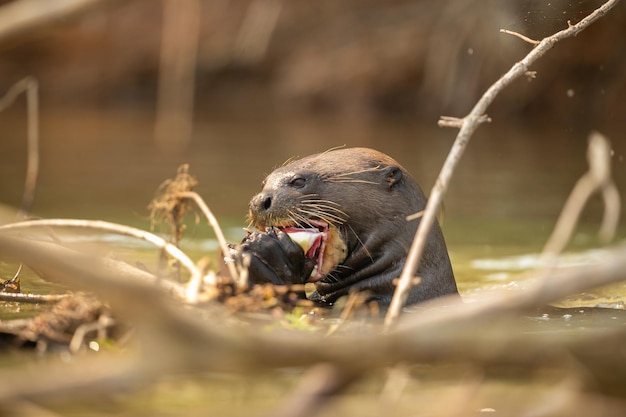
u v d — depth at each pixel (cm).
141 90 4112
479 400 596
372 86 3869
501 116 3597
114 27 4144
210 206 1817
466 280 1271
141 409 589
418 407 597
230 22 4131
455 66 3462
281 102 3956
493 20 3244
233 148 2662
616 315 991
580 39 3425
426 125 3391
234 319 754
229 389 639
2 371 657
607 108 3522
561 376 653
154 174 2234
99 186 2050
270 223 1046
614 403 516
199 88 4097
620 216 1819
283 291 802
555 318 967
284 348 440
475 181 2209
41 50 4072
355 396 627
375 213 1062
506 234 1650
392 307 628
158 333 427
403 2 4016
